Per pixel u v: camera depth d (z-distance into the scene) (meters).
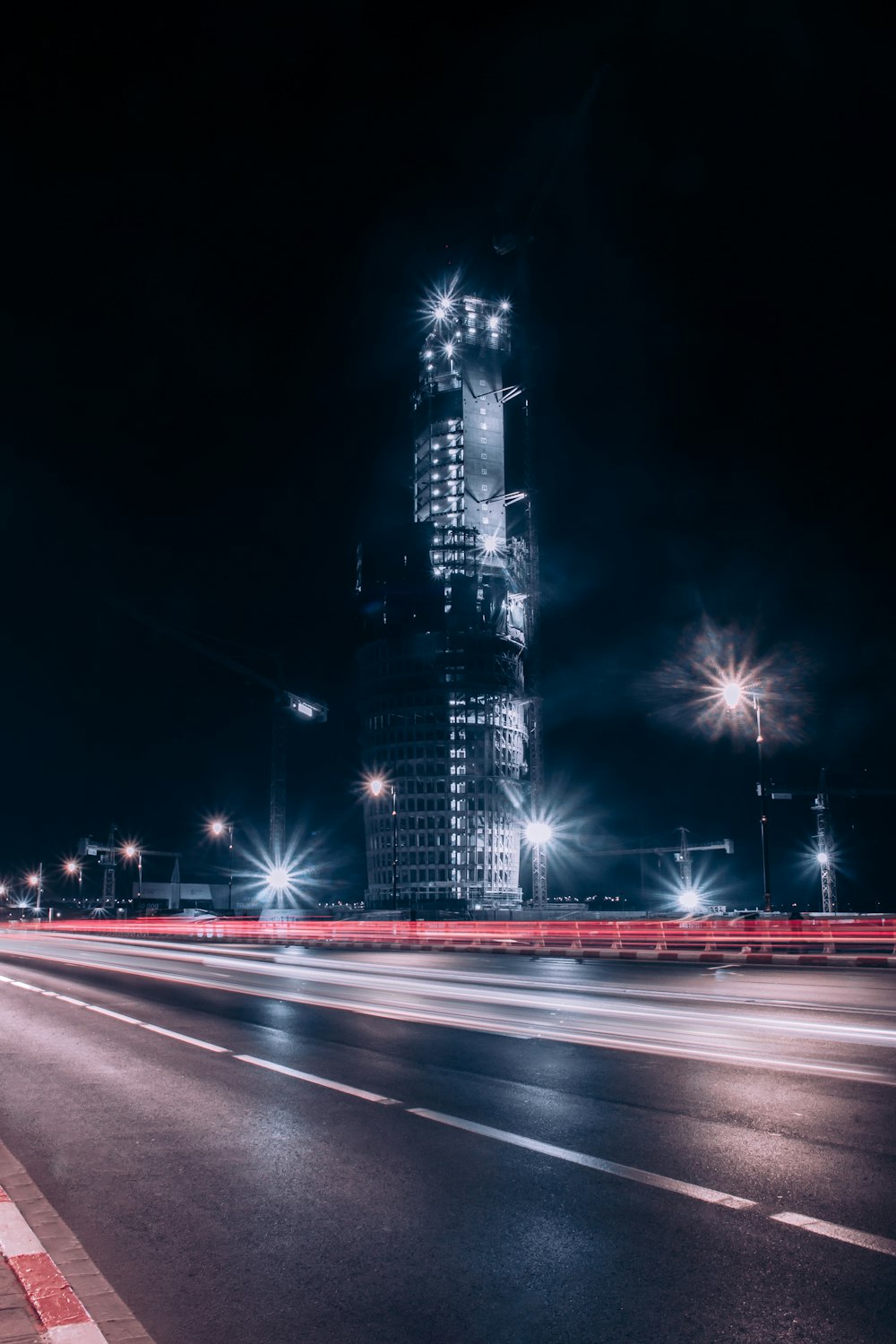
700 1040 12.37
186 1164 6.98
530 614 146.50
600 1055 11.32
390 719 163.25
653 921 48.41
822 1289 4.50
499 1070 10.51
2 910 179.75
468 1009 16.89
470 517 169.88
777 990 19.88
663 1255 4.96
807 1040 12.22
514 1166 6.68
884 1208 5.62
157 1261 5.08
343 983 23.69
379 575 169.00
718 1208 5.67
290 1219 5.69
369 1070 10.72
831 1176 6.26
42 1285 4.54
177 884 123.56
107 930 87.00
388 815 160.50
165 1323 4.32
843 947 34.47
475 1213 5.70
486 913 96.25
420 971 27.91
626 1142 7.23
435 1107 8.69
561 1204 5.81
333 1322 4.31
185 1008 17.80
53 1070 11.09
